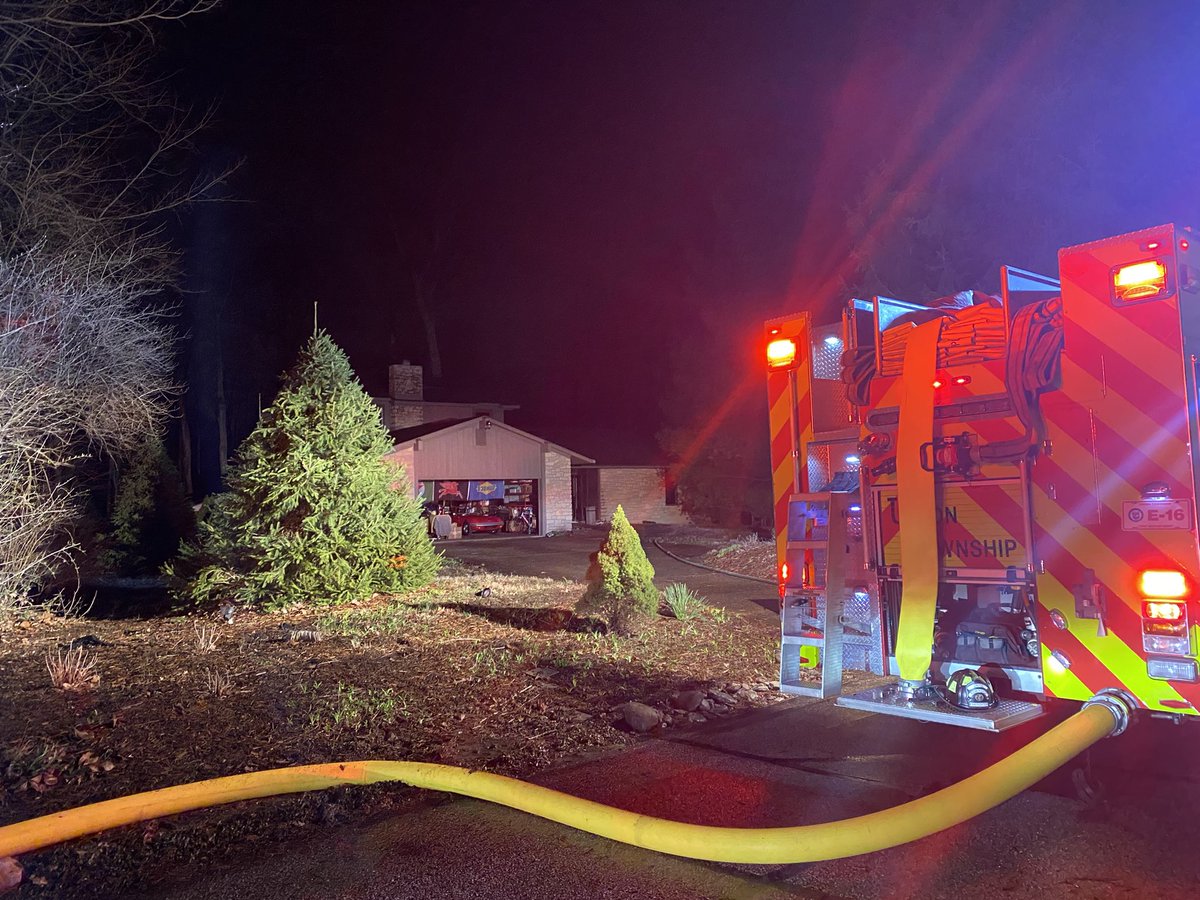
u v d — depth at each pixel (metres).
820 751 5.62
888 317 5.86
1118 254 4.50
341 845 4.23
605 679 7.56
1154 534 4.35
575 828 4.30
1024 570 4.88
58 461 10.73
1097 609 4.54
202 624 10.50
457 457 31.75
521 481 33.84
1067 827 4.25
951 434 5.26
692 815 4.53
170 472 21.08
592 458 38.31
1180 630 4.22
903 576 5.34
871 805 4.64
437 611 11.23
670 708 6.69
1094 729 4.26
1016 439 4.94
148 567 20.16
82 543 17.02
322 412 11.74
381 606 11.63
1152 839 4.08
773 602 13.12
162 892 3.78
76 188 12.83
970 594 5.28
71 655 7.87
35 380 10.77
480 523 31.86
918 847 4.09
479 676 7.59
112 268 13.14
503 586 14.45
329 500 11.61
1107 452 4.53
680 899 3.66
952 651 5.30
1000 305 5.30
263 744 5.74
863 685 6.43
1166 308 4.34
